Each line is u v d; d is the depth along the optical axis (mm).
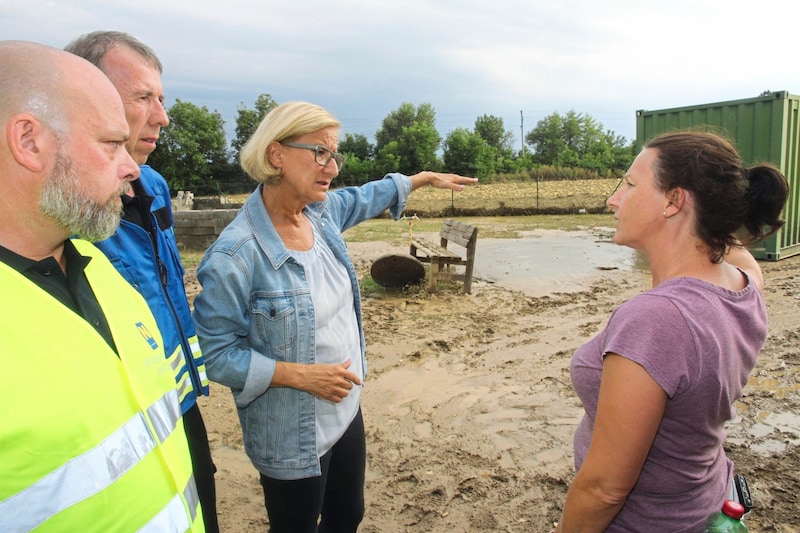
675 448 1407
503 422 4164
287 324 2041
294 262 2070
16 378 1062
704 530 1459
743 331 1433
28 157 1213
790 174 9234
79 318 1213
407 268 7684
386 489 3373
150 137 2049
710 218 1401
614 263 9914
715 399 1357
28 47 1262
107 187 1334
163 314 2064
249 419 2156
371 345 5785
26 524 1042
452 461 3658
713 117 9555
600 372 1532
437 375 5047
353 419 2334
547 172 39188
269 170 2006
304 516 2184
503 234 14547
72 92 1265
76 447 1122
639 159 1550
